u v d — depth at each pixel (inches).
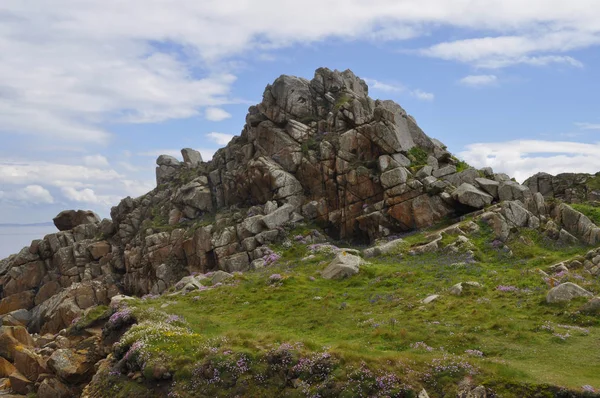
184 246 2464.3
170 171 3597.4
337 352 923.4
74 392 1298.0
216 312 1437.0
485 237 1743.4
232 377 946.7
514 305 1181.1
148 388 1005.8
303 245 2116.1
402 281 1467.8
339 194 2305.6
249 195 2645.2
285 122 2650.1
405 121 2474.2
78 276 2898.6
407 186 2105.1
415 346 994.7
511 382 790.5
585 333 995.3
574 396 748.0
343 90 2765.7
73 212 3432.6
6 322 2390.5
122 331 1336.1
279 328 1218.6
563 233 1667.1
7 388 1385.3
